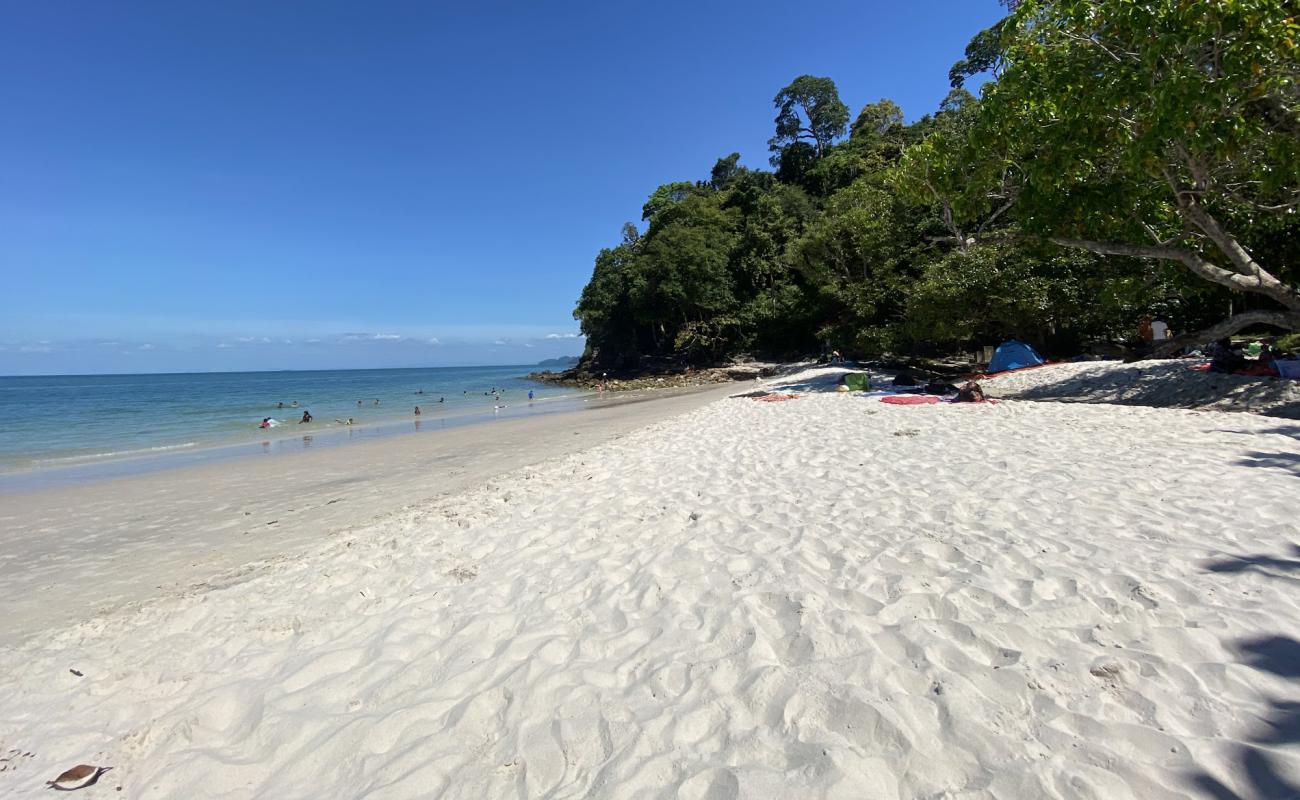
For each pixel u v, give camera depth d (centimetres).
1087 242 1139
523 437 1658
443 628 394
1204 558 386
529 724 281
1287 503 481
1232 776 207
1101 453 704
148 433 2195
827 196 5269
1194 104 822
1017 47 1085
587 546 530
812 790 220
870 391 1728
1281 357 1255
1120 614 322
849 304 2881
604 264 5800
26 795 270
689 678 304
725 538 511
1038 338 2006
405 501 899
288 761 277
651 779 237
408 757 266
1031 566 394
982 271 1838
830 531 502
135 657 395
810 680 286
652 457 930
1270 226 1164
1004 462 691
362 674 343
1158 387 1238
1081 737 234
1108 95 916
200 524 847
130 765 285
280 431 2209
